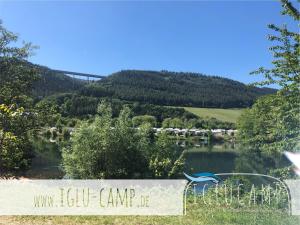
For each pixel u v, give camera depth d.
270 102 9.76
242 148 46.75
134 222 7.89
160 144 13.65
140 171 13.09
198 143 76.88
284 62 9.06
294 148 9.34
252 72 9.38
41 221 8.09
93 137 13.11
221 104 138.62
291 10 8.59
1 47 21.98
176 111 105.94
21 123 8.49
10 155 8.23
